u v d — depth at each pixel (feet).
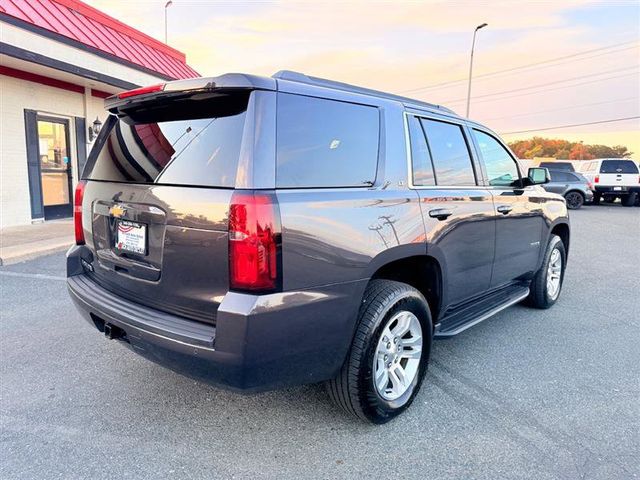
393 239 9.01
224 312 7.01
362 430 9.11
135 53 39.83
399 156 9.78
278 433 8.96
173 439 8.70
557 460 8.30
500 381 11.30
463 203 11.28
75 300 9.91
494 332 14.66
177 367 7.75
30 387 10.51
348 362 8.64
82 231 10.75
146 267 8.36
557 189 62.34
